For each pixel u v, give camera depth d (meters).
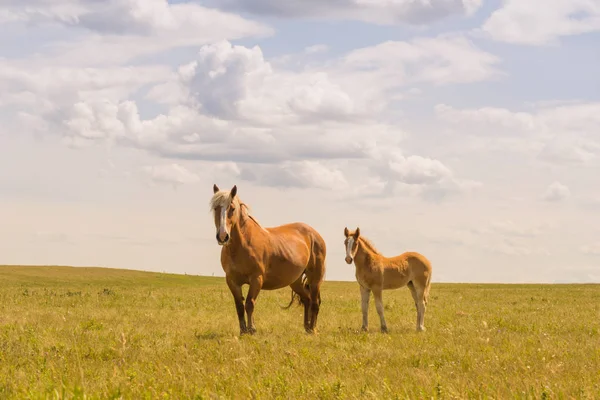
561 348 10.75
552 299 28.20
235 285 13.18
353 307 22.38
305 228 15.07
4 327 13.20
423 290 15.45
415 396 6.41
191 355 9.81
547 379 7.34
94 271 56.81
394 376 7.84
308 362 9.02
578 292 37.06
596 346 11.10
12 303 20.62
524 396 6.32
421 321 15.30
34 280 44.56
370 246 15.17
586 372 8.00
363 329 14.81
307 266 15.00
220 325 15.38
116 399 6.09
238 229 12.69
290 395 6.62
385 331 14.74
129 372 7.61
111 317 16.55
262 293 30.38
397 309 21.59
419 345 11.36
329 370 8.29
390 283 14.99
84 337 12.05
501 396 6.46
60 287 37.09
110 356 9.82
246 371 8.11
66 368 8.32
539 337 12.45
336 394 6.61
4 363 8.85
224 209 12.25
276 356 9.67
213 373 7.85
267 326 15.40
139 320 16.02
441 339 12.38
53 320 15.12
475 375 7.96
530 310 21.17
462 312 19.72
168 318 16.81
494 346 11.25
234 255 12.84
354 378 7.77
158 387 6.82
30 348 10.15
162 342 11.45
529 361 9.02
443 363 9.15
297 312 19.97
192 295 27.03
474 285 58.69
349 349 10.97
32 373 7.79
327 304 23.59
